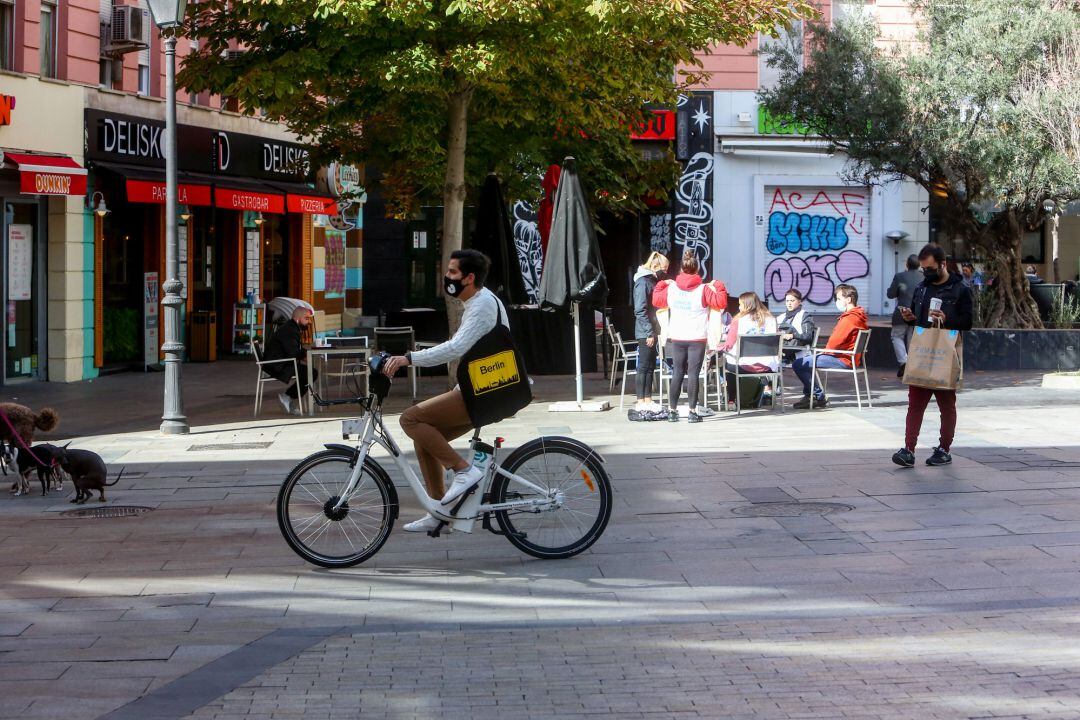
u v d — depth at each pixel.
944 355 10.80
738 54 33.31
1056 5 20.61
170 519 9.34
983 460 11.28
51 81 20.42
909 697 5.12
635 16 15.48
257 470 11.62
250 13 15.91
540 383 19.88
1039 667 5.48
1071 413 14.78
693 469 11.11
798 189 34.12
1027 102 19.81
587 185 21.53
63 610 6.81
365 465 7.75
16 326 20.55
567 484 7.90
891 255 34.47
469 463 7.76
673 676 5.50
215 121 25.31
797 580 7.21
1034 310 21.70
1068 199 20.75
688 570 7.52
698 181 33.66
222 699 5.26
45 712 5.11
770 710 5.02
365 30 15.53
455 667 5.69
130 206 23.36
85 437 14.25
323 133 20.94
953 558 7.64
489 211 18.80
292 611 6.77
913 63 21.25
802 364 15.83
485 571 7.61
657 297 14.88
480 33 16.05
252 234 26.84
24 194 20.22
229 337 26.27
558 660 5.77
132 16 22.05
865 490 9.94
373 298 33.88
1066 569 7.30
